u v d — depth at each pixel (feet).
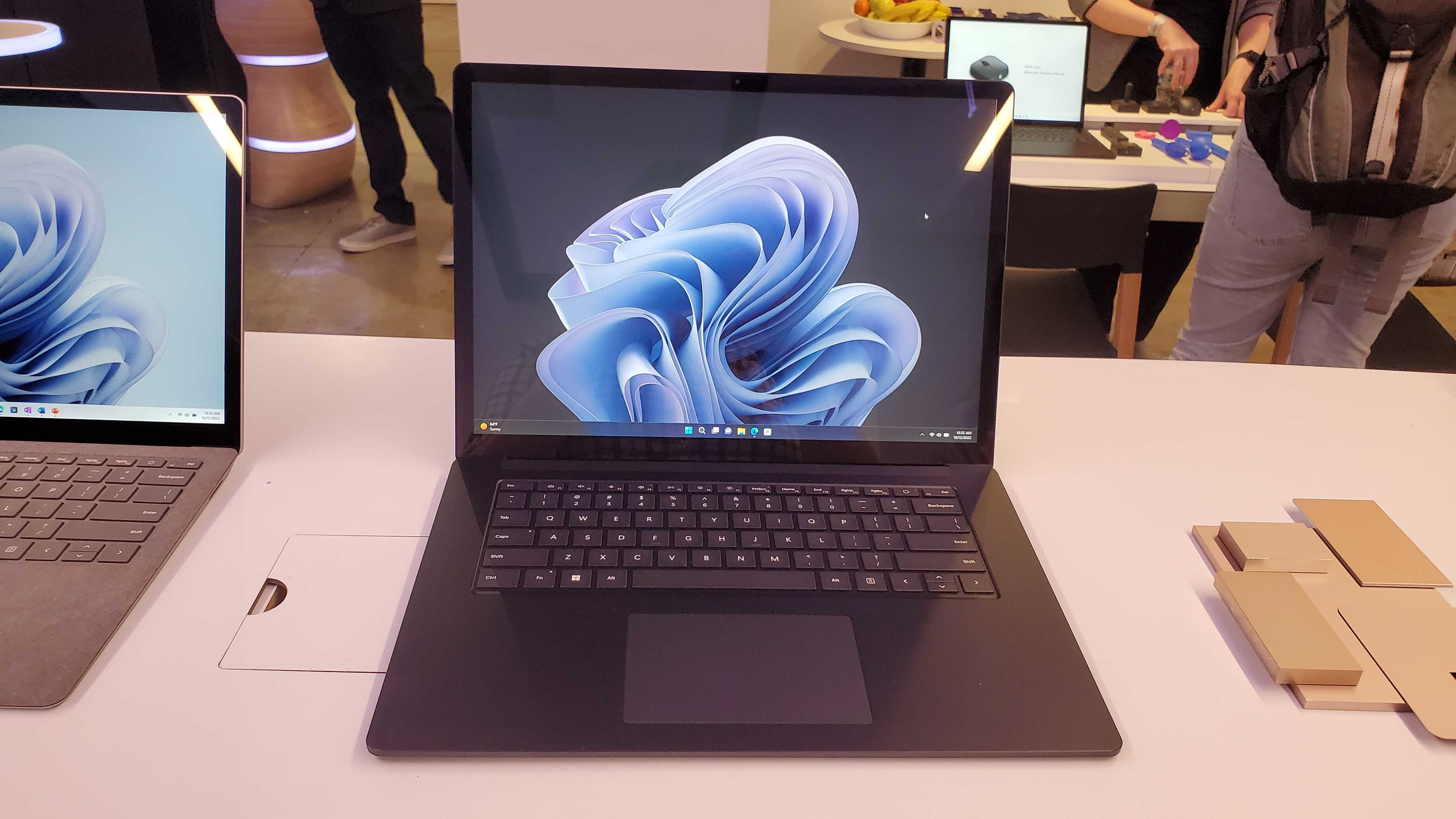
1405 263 5.39
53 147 2.38
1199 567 2.29
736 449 2.55
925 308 2.56
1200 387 3.16
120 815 1.57
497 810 1.62
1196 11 9.34
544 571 2.10
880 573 2.16
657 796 1.65
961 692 1.85
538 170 2.48
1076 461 2.72
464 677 1.83
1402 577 2.16
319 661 1.90
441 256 10.78
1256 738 1.82
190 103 2.38
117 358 2.43
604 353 2.52
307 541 2.24
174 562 2.14
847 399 2.56
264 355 3.07
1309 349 6.11
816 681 1.86
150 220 2.41
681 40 5.14
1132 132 7.72
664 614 2.01
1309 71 4.96
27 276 2.38
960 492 2.47
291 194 11.98
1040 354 6.00
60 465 2.36
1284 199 5.48
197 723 1.74
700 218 2.52
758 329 2.55
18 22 9.61
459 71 2.43
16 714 1.74
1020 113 7.91
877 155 2.53
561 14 5.05
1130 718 1.85
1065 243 6.21
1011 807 1.67
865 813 1.64
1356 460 2.77
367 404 2.83
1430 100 4.73
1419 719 1.82
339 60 9.94
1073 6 9.36
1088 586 2.22
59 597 1.98
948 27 7.95
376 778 1.66
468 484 2.41
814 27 13.46
